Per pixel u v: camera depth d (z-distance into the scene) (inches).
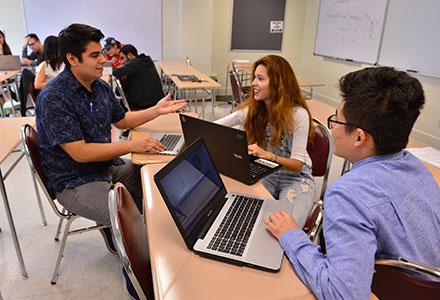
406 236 34.0
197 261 39.3
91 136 74.9
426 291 35.3
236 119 81.8
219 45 265.6
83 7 239.0
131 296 53.8
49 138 68.6
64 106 68.9
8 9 230.8
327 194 36.1
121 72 148.5
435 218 36.2
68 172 72.0
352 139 36.0
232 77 179.8
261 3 262.4
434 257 36.6
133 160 69.1
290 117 73.0
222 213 48.4
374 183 34.2
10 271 79.8
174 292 34.7
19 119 94.7
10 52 210.1
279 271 37.9
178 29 256.1
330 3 239.5
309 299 34.2
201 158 51.0
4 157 70.5
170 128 88.9
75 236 93.3
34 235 93.1
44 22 237.9
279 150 77.0
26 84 154.3
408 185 34.9
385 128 33.8
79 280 78.1
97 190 71.5
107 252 87.7
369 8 203.5
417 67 176.2
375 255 34.1
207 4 245.4
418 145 89.3
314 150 77.5
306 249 38.3
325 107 118.8
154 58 259.3
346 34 226.2
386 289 37.5
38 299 72.5
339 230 32.5
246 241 42.2
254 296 34.4
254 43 272.2
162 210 49.7
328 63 250.1
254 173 63.5
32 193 114.8
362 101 34.0
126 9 244.7
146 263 42.7
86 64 69.6
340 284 30.8
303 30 279.1
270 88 72.9
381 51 198.7
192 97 207.2
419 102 33.6
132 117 87.2
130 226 41.7
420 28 171.9
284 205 51.5
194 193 46.3
